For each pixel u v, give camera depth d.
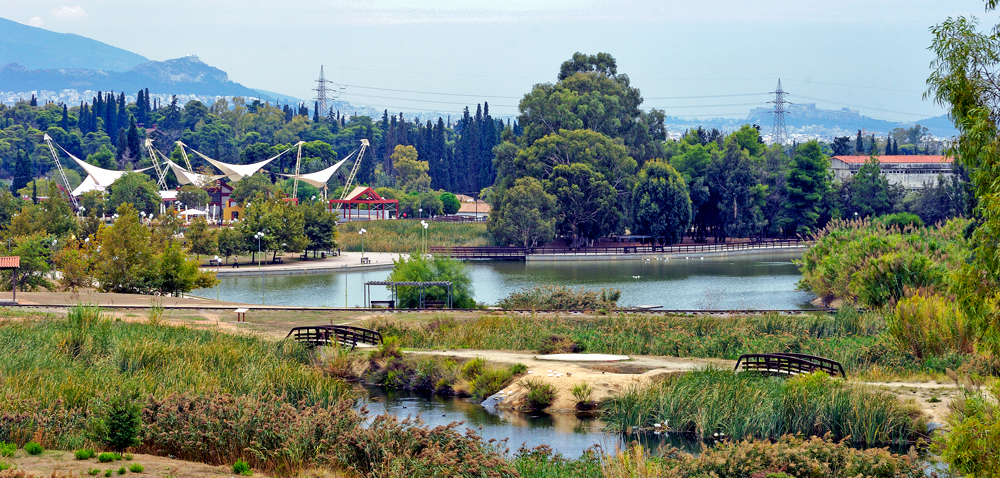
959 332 45.00
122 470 21.30
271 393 34.34
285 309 70.88
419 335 56.91
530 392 40.62
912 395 36.62
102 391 32.28
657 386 38.88
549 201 166.50
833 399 34.38
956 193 193.50
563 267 142.88
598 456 31.02
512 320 61.16
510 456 30.42
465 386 44.22
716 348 50.75
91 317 50.12
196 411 26.78
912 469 24.34
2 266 68.75
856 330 56.72
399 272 81.88
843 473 23.77
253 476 23.22
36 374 35.00
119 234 87.06
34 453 23.47
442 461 23.70
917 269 66.81
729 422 34.69
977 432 18.95
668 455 27.80
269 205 141.88
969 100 18.12
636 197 181.38
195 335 49.97
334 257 155.12
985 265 18.27
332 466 24.98
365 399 42.12
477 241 179.12
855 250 81.94
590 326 59.00
